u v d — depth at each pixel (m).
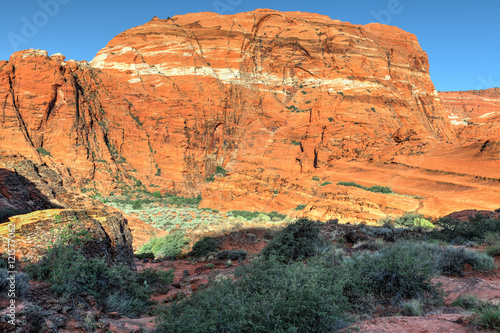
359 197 37.62
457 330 4.32
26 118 68.19
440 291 6.87
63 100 72.50
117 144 81.06
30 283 6.57
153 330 6.08
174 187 77.75
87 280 7.55
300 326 4.64
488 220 16.19
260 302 5.02
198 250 21.80
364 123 85.38
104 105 83.25
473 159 48.34
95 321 5.73
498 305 5.10
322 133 82.88
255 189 56.41
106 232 12.95
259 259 6.73
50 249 7.77
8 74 68.19
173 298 9.66
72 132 70.94
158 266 18.62
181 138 85.88
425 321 4.80
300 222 13.59
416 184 48.53
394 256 7.35
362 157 64.81
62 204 21.44
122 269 9.91
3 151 23.03
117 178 73.00
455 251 9.04
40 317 4.75
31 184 21.39
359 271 7.13
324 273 6.03
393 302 6.44
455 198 40.72
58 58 79.62
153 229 36.03
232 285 6.23
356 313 5.94
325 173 60.75
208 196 59.84
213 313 4.96
